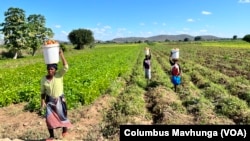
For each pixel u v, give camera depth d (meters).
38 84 19.41
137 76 25.84
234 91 20.09
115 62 36.62
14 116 14.30
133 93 18.69
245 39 160.62
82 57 53.25
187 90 19.78
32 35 80.25
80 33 129.62
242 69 33.88
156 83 22.50
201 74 28.92
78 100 15.96
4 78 24.88
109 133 11.62
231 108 14.87
